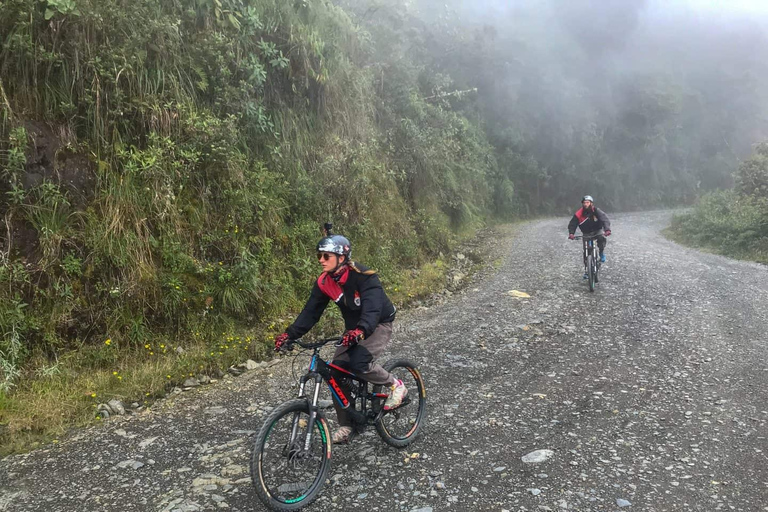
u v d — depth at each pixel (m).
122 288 6.41
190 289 7.05
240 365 6.49
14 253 5.85
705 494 3.60
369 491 3.74
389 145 14.73
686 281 10.57
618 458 4.10
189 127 7.67
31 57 6.31
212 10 8.80
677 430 4.53
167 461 4.27
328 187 10.58
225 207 8.04
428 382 5.83
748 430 4.49
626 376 5.80
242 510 3.55
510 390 5.54
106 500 3.72
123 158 6.96
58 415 4.99
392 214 12.77
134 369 5.95
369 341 4.04
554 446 4.31
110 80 6.88
